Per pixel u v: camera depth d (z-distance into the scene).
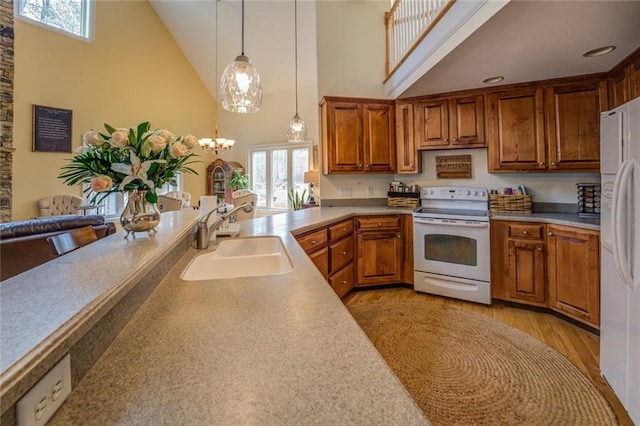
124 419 0.42
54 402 0.44
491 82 2.86
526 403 1.54
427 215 3.03
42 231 1.97
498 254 2.78
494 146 3.00
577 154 2.68
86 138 1.06
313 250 2.45
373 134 3.54
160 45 6.21
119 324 0.68
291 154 6.84
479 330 2.33
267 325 0.71
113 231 2.47
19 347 0.43
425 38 2.59
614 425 1.40
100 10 5.21
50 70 4.63
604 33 1.94
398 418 0.42
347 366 0.54
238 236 1.91
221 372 0.53
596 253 2.16
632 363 1.42
